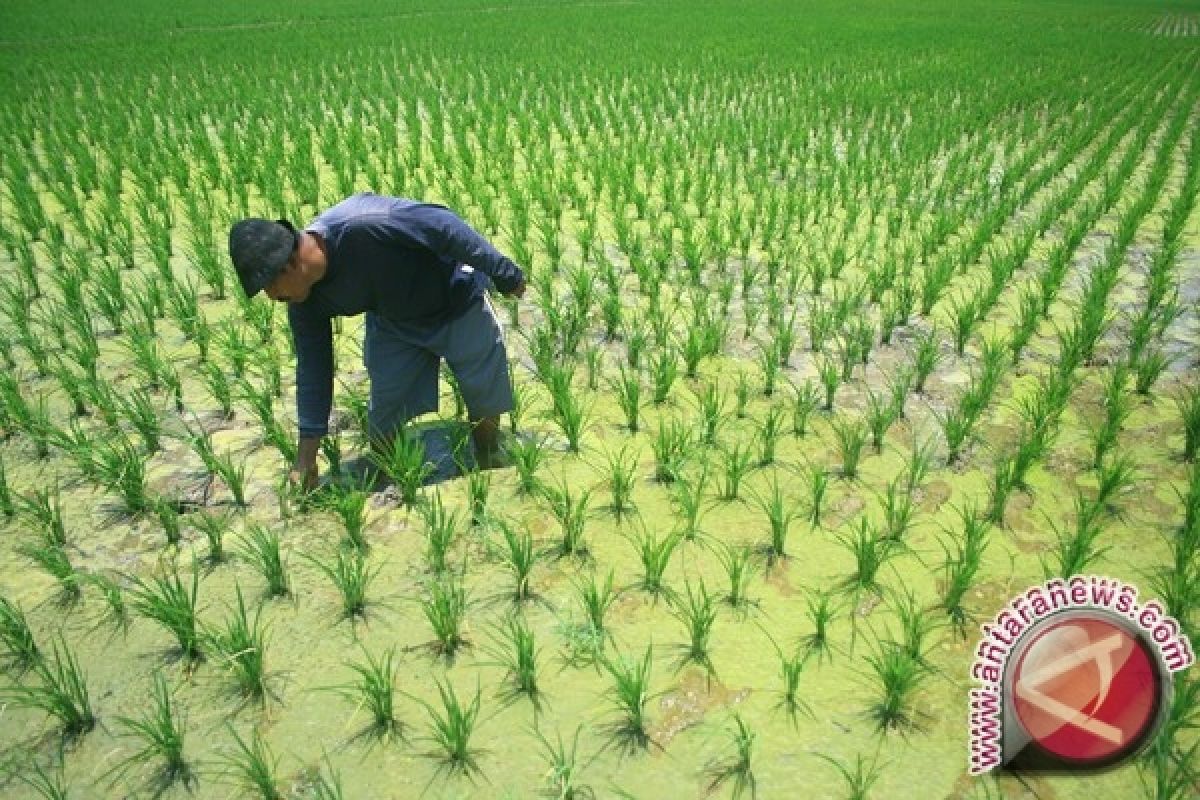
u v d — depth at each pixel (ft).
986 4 91.91
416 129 27.78
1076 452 11.49
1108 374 13.38
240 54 48.98
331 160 25.57
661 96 36.47
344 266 8.99
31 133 29.30
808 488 10.92
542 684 8.27
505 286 10.01
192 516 10.37
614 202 20.48
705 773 7.42
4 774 7.43
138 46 53.16
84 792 7.28
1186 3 115.34
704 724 7.85
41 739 7.72
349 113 34.12
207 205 21.24
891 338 14.75
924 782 7.30
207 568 9.63
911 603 8.59
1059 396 11.96
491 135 29.25
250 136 28.02
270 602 9.21
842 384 13.29
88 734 7.75
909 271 16.83
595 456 11.64
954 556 9.74
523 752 7.63
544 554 9.86
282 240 8.23
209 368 12.50
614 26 63.31
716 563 9.72
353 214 8.94
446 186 21.17
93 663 8.47
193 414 12.53
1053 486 10.85
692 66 43.57
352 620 8.98
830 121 31.24
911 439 11.89
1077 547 8.93
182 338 14.76
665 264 17.22
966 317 14.02
